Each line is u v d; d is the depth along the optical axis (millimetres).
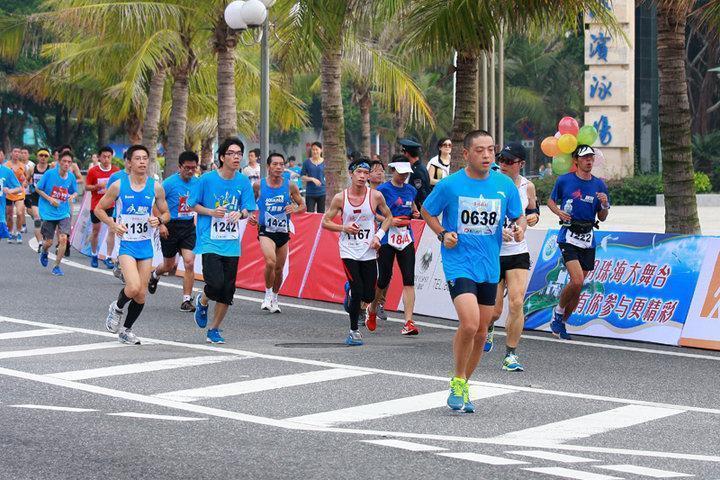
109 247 35094
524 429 13492
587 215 21172
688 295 21078
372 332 22547
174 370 17547
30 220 61844
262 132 32594
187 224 25781
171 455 11914
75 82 69312
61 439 12633
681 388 16547
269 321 24000
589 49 75125
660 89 24391
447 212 14648
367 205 20766
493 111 57219
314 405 14891
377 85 43094
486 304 14711
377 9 31344
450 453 12047
